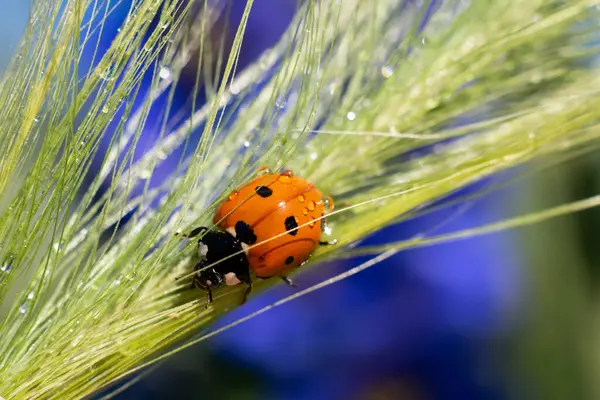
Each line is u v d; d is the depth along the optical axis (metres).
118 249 0.09
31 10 0.09
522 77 0.10
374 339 0.13
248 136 0.09
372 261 0.09
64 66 0.09
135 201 0.09
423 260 0.13
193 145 0.10
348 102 0.10
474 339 0.13
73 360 0.09
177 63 0.10
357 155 0.10
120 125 0.09
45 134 0.09
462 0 0.10
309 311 0.13
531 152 0.09
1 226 0.09
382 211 0.10
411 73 0.10
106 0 0.09
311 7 0.09
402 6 0.10
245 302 0.10
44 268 0.09
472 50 0.10
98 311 0.09
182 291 0.09
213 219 0.10
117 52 0.09
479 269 0.13
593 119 0.09
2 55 0.10
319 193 0.10
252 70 0.10
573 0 0.10
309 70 0.09
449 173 0.10
